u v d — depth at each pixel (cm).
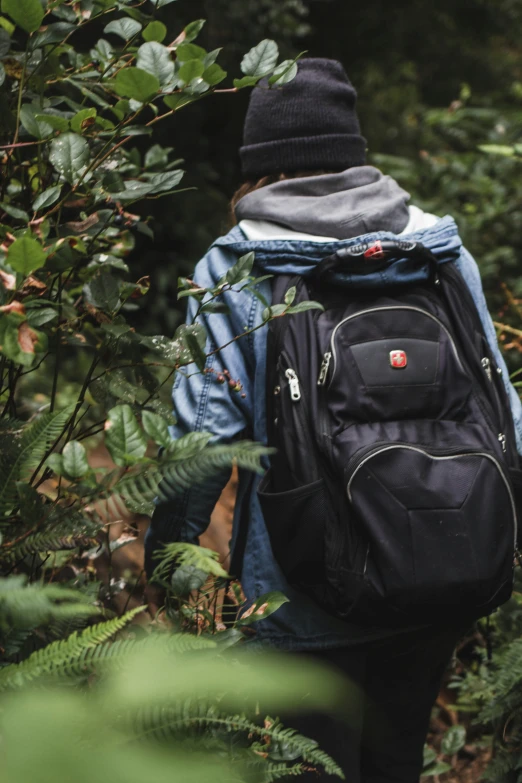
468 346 154
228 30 584
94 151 142
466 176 429
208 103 624
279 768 112
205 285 160
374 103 812
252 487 158
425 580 135
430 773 212
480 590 138
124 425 104
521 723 173
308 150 164
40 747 40
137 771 41
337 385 144
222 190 672
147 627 137
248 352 155
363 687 158
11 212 115
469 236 389
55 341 137
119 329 129
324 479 142
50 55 135
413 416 146
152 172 173
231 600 153
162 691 51
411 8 888
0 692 75
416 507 136
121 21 136
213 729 110
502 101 676
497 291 374
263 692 50
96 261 149
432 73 935
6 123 130
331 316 150
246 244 156
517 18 948
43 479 129
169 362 150
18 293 108
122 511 103
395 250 149
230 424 153
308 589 145
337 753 148
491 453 142
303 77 165
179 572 133
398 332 148
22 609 70
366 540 138
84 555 153
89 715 51
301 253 153
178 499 148
